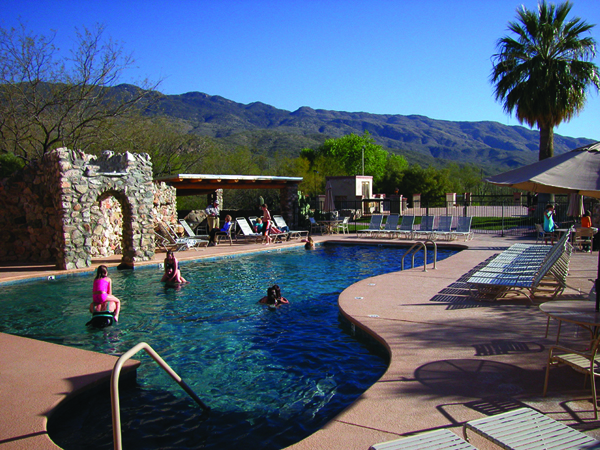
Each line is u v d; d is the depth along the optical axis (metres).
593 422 3.59
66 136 25.05
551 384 4.36
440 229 19.73
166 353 6.38
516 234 20.59
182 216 23.78
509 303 7.82
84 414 4.59
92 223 15.19
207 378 5.50
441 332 6.16
